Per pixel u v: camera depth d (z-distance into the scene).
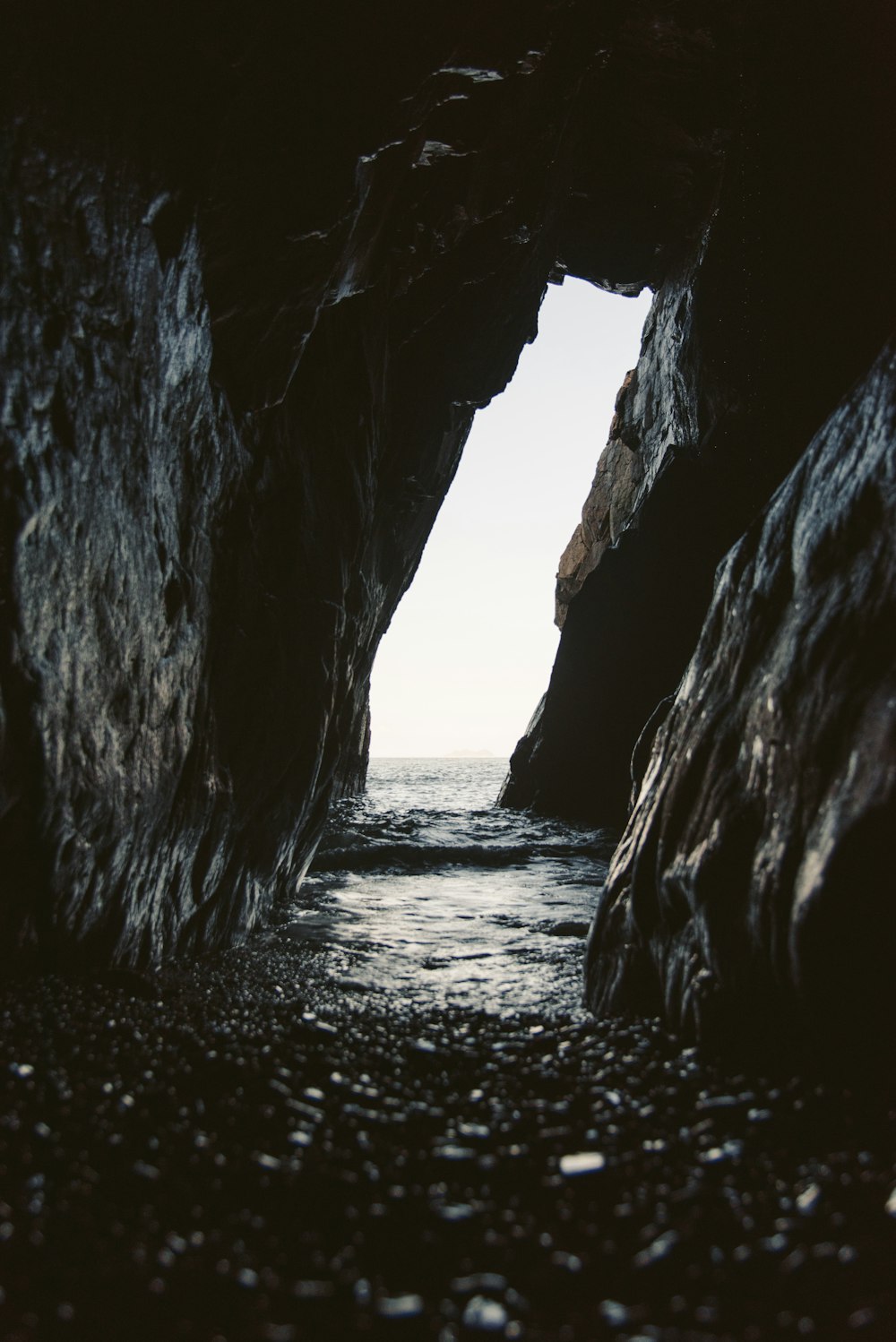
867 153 9.05
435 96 5.55
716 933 3.46
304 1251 2.18
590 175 13.18
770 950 3.16
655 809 4.36
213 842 5.77
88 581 4.10
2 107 3.22
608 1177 2.54
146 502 4.55
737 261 11.95
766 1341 1.86
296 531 6.53
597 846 12.93
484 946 6.45
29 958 4.20
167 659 4.94
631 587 16.80
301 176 4.77
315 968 5.54
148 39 3.75
